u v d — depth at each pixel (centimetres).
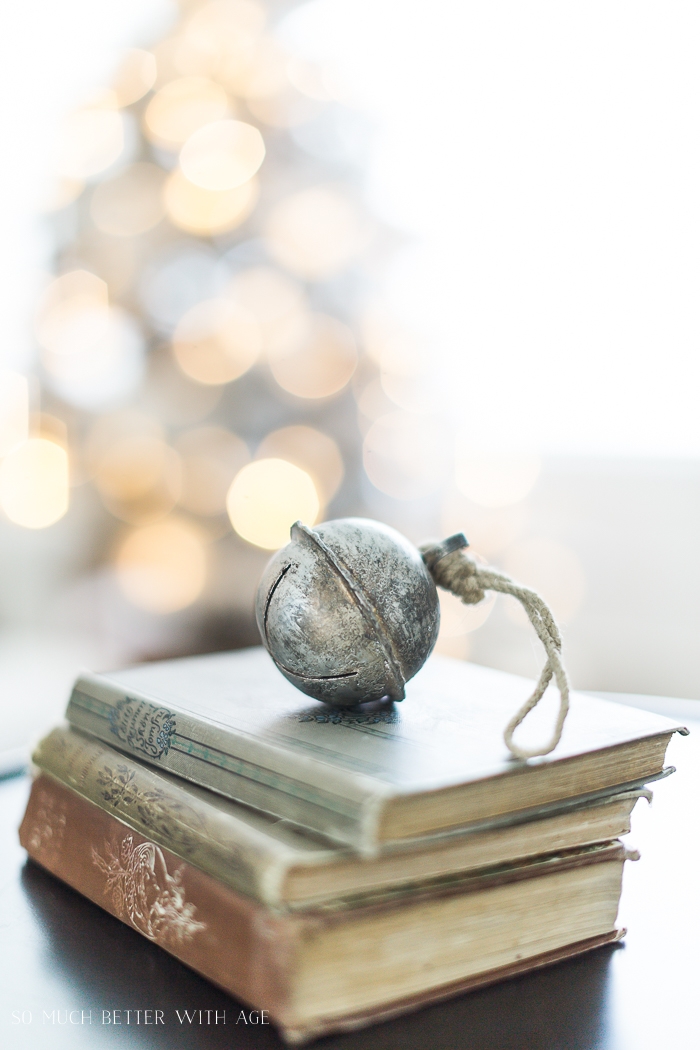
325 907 53
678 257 163
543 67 166
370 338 166
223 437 174
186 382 173
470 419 181
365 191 166
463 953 56
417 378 170
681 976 57
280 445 167
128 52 167
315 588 61
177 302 171
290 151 164
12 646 214
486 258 174
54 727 69
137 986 57
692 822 70
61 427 194
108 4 171
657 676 172
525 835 57
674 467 169
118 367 179
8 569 215
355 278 167
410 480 173
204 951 56
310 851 53
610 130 164
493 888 56
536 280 173
